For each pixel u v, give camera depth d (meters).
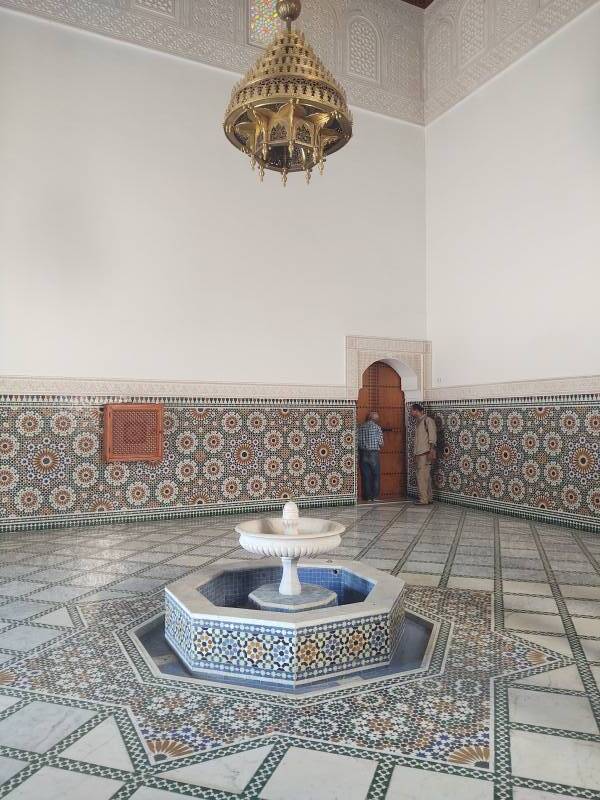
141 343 5.02
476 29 5.79
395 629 2.20
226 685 1.90
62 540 4.20
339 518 5.16
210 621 2.00
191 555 3.71
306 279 5.77
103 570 3.33
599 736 1.57
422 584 3.06
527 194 5.16
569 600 2.79
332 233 5.92
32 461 4.62
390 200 6.25
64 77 4.84
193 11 5.39
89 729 1.61
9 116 4.63
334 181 5.95
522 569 3.37
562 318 4.80
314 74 2.76
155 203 5.12
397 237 6.27
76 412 4.77
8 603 2.73
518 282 5.24
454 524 4.86
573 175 4.72
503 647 2.20
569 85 4.78
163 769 1.42
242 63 5.60
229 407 5.37
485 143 5.65
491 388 5.52
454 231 6.04
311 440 5.76
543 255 4.99
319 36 5.93
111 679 1.93
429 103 6.43
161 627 2.49
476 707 1.73
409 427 6.51
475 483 5.71
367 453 6.24
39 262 4.67
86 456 4.80
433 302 6.32
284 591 2.43
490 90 5.60
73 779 1.38
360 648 2.02
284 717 1.68
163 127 5.20
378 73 6.25
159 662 2.10
